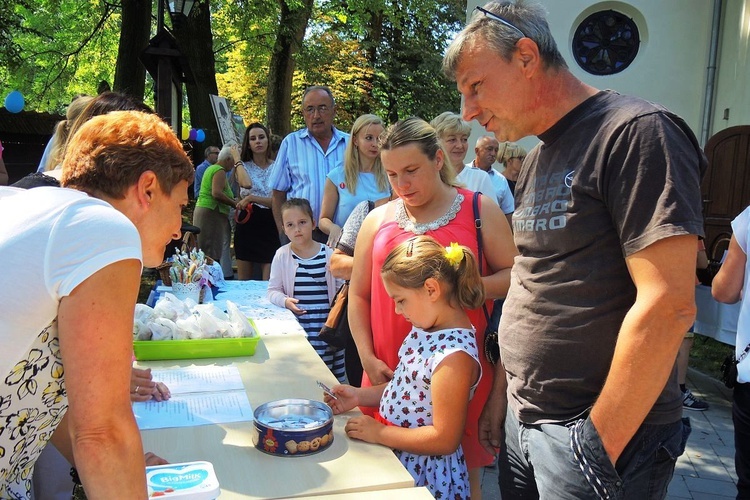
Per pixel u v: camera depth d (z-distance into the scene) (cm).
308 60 1552
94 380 96
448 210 214
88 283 96
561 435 144
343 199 365
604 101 144
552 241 148
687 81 865
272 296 335
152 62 713
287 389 193
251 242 559
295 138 437
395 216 223
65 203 102
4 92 1557
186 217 895
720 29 820
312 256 343
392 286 181
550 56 146
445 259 179
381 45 2023
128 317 100
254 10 1248
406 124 211
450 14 2156
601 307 141
